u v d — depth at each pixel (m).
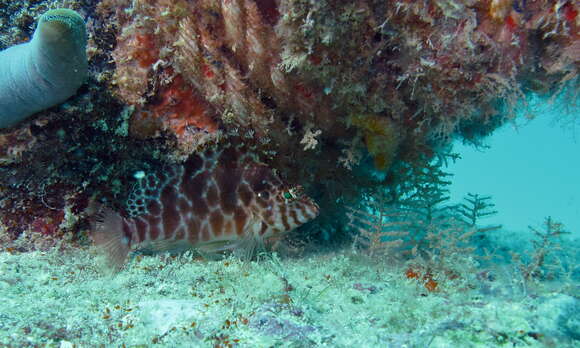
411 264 0.32
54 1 0.32
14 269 0.27
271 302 0.23
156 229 0.31
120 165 0.34
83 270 0.28
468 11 0.24
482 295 0.24
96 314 0.21
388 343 0.19
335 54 0.27
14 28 0.33
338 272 0.30
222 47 0.29
